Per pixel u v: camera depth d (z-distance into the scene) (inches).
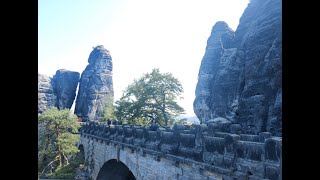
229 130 838.5
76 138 1781.5
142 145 842.8
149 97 2036.2
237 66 1660.9
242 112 1222.9
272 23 1253.1
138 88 2065.7
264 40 1248.2
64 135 1728.6
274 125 984.9
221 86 1710.1
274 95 1071.0
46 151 1700.3
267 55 1166.3
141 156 856.9
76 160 1886.1
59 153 1726.1
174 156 628.1
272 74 1117.7
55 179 1683.1
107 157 1318.9
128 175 1508.4
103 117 2647.6
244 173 406.6
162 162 703.7
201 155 529.7
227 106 1637.6
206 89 2031.3
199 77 2149.4
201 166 522.3
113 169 1460.4
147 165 806.5
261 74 1171.3
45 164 1731.1
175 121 2091.5
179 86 2105.1
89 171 1681.8
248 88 1223.5
